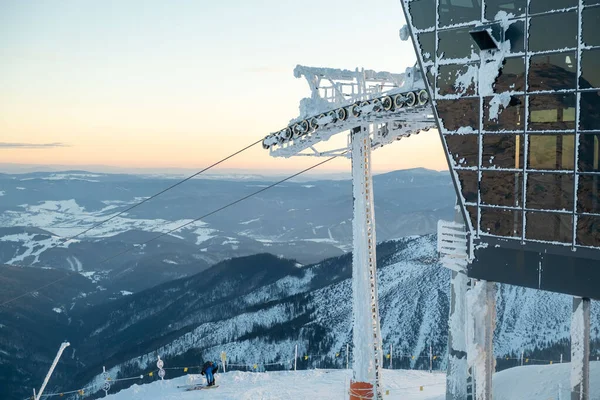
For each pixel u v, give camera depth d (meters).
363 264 42.56
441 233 35.97
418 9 31.80
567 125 27.59
